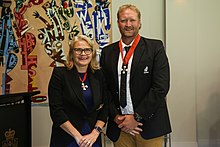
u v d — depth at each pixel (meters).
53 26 3.30
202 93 3.35
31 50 3.30
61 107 2.04
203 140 3.36
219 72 3.32
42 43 3.30
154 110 2.08
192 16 3.22
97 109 2.10
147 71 2.12
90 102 2.06
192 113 3.29
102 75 2.18
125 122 2.11
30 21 3.29
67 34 3.30
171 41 3.24
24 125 2.21
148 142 2.17
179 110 3.29
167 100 3.29
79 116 2.05
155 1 3.33
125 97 2.14
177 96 3.28
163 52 2.18
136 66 2.12
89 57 2.08
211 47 3.31
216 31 3.30
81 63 2.06
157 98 2.06
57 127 2.07
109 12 3.29
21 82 3.31
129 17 2.11
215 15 3.29
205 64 3.33
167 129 2.19
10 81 3.30
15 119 2.12
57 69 2.09
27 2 3.27
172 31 3.24
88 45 2.07
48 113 3.36
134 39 2.20
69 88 2.03
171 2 3.22
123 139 2.25
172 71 3.26
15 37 3.29
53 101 2.04
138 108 2.07
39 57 3.31
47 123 3.38
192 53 3.24
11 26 3.28
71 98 2.01
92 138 2.02
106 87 2.21
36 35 3.30
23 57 3.30
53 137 2.08
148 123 2.15
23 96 2.22
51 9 3.29
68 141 2.03
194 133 3.29
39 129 3.39
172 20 3.23
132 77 2.12
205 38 3.31
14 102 2.16
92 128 2.08
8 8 3.27
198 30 3.31
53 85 2.05
